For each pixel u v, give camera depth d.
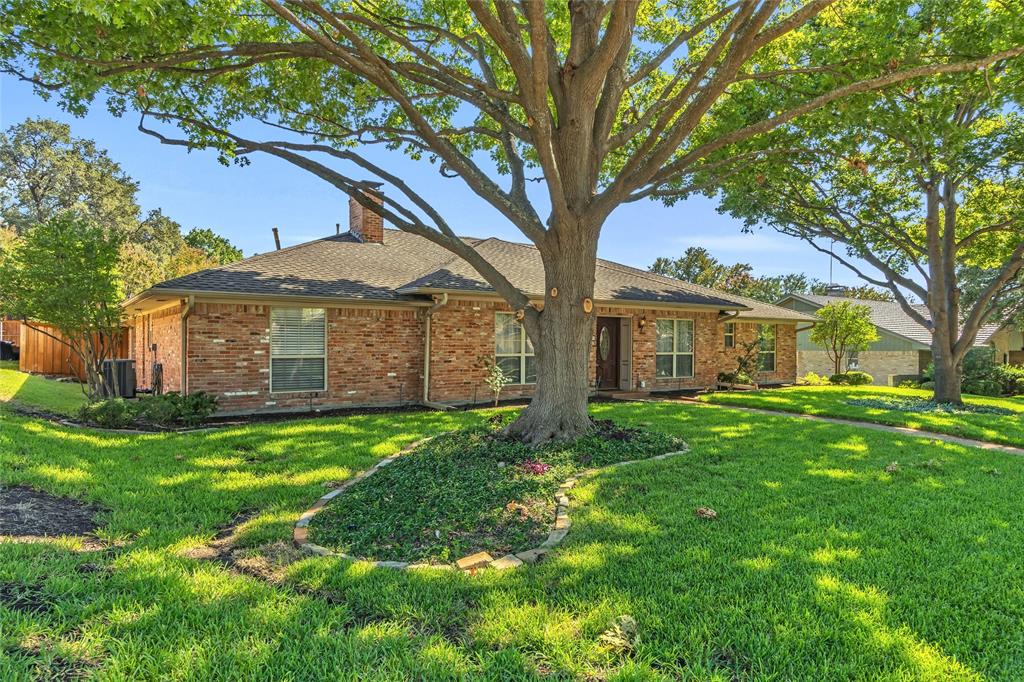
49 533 3.99
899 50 7.49
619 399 13.45
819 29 9.02
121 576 3.25
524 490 5.33
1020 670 2.44
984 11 7.98
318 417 10.26
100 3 4.52
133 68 6.59
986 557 3.70
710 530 4.20
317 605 2.99
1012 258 12.97
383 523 4.45
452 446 7.13
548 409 7.52
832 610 2.95
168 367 12.26
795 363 19.97
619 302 14.02
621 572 3.43
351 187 8.03
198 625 2.73
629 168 7.30
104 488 5.13
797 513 4.62
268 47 6.97
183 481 5.52
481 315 12.92
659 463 6.34
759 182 13.02
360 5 8.27
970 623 2.83
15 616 2.68
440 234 7.84
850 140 10.11
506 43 6.18
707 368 16.66
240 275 10.98
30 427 7.60
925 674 2.40
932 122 9.27
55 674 2.29
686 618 2.86
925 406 12.55
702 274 47.56
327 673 2.37
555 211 7.10
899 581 3.32
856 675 2.39
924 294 13.80
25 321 11.37
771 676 2.38
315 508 4.83
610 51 6.61
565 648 2.59
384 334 12.09
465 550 3.96
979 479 5.82
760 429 8.84
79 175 39.03
